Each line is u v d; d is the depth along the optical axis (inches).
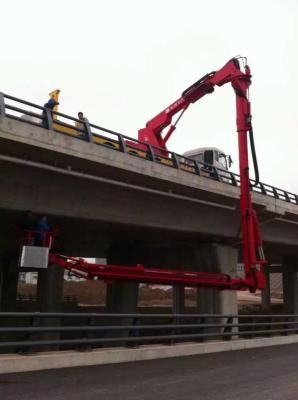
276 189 1104.2
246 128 753.6
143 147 988.6
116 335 847.7
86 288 3034.0
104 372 393.1
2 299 1681.8
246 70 797.9
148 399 305.6
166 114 982.4
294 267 1843.0
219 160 1131.9
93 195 739.4
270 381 386.6
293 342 741.9
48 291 1161.4
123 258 1220.5
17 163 606.2
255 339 658.2
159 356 499.8
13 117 578.9
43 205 689.6
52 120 621.0
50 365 395.5
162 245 1145.4
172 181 787.4
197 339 594.2
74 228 912.3
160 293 3137.3
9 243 1162.0
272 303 2864.2
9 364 369.7
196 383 367.2
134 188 759.7
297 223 1252.5
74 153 633.6
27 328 396.8
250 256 697.6
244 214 718.5
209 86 895.1
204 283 684.7
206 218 964.6
